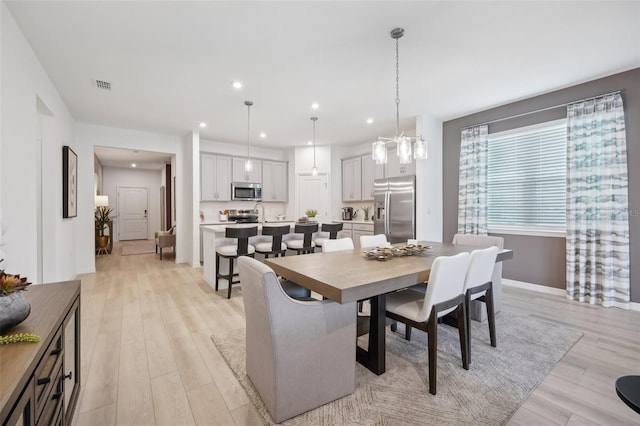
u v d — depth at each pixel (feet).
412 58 9.25
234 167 20.90
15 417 2.42
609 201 10.60
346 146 22.63
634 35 8.13
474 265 6.89
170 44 8.39
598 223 10.94
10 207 6.83
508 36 8.13
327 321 5.37
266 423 4.98
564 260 12.09
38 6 6.76
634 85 10.20
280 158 23.65
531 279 13.00
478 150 14.40
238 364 6.79
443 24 7.57
